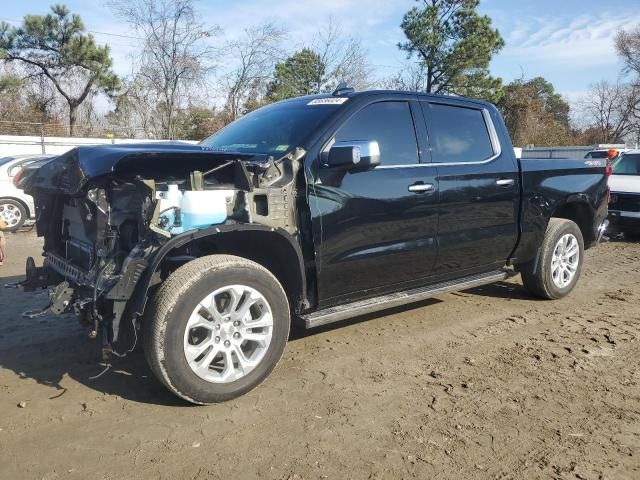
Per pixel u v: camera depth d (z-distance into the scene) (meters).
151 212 3.34
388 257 4.34
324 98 4.54
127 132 30.73
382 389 3.85
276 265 4.08
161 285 3.40
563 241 6.01
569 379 4.05
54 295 3.55
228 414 3.47
